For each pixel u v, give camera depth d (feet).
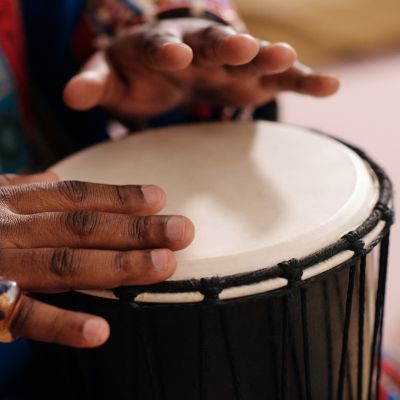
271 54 2.06
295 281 1.54
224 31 2.21
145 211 1.72
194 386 1.69
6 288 1.49
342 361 1.85
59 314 1.48
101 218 1.63
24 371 2.53
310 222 1.70
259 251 1.59
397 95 7.56
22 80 3.08
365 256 1.74
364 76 8.21
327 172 1.98
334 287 1.70
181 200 1.91
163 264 1.53
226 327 1.60
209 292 1.52
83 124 3.34
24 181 1.98
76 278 1.55
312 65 8.58
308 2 9.69
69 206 1.73
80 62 3.29
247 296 1.54
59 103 3.37
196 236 1.69
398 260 4.59
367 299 1.92
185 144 2.31
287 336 1.66
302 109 7.46
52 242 1.64
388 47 9.07
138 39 2.49
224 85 2.60
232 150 2.23
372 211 1.80
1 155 2.91
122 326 1.64
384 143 6.44
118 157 2.24
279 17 9.45
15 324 1.50
